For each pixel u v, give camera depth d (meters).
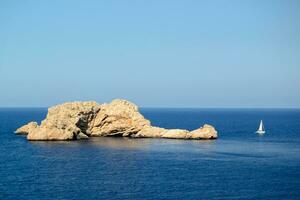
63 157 107.31
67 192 70.44
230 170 91.25
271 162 102.69
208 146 133.75
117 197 67.62
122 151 119.38
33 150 120.00
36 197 67.25
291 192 72.12
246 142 149.00
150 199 66.81
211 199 67.19
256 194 70.62
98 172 87.56
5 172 86.94
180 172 88.44
